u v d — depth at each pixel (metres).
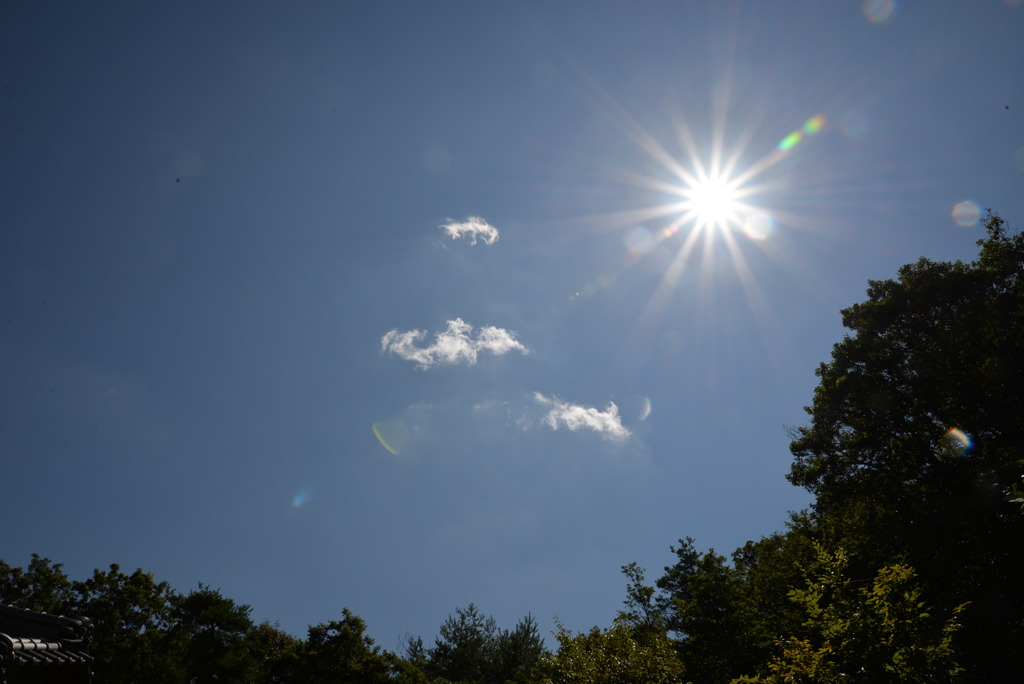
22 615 11.35
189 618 42.25
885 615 11.82
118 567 37.84
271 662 32.72
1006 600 24.41
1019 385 28.62
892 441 32.12
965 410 30.02
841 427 34.25
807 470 34.06
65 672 11.21
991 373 28.80
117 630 35.97
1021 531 26.31
